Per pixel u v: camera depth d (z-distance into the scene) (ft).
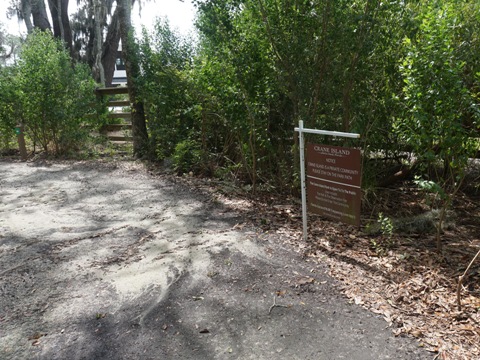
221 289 12.25
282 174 21.76
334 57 17.16
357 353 9.39
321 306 11.25
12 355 9.57
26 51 34.60
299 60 17.57
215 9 18.95
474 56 14.01
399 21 16.74
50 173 29.19
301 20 17.19
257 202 20.83
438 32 12.41
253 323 10.59
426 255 14.25
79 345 9.88
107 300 11.82
